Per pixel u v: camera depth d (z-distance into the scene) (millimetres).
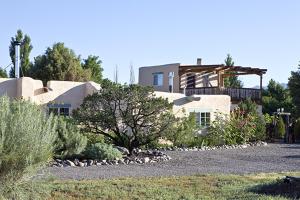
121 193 10727
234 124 28531
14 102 9531
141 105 18828
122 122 19062
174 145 24328
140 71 44219
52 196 9992
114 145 19875
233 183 12430
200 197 10523
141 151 20797
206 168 16156
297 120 33844
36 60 47344
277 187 11289
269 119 33656
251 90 38844
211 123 28500
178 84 39750
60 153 16938
